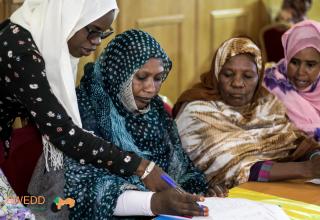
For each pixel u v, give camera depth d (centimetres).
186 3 456
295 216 153
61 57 153
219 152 195
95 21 155
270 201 164
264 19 539
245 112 208
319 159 187
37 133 171
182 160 191
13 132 169
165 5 439
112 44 173
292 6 502
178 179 190
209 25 484
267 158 204
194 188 190
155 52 170
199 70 484
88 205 155
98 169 162
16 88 147
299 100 231
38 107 147
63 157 163
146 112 183
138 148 181
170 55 453
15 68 145
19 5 254
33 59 147
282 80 235
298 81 231
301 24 227
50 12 153
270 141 205
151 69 170
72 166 161
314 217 152
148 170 155
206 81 211
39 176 169
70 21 152
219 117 201
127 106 176
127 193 154
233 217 145
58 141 150
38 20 154
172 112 215
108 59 172
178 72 463
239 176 189
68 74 155
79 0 152
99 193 155
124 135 175
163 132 188
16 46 147
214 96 205
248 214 147
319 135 226
